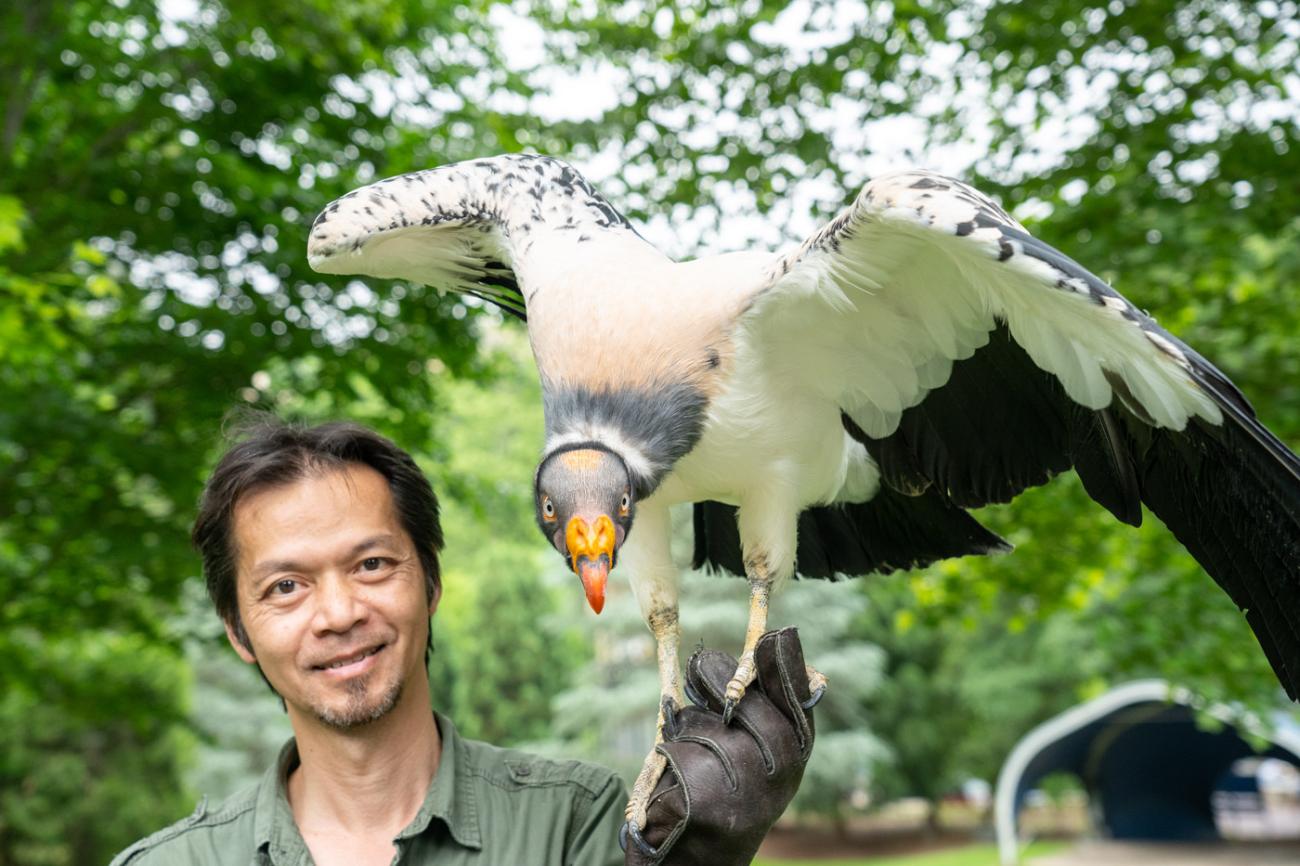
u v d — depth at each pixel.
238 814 2.37
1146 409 2.21
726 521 3.08
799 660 2.37
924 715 27.77
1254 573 2.17
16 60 7.31
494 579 27.52
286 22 7.38
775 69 6.39
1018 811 24.30
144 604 9.44
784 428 2.58
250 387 7.95
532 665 26.95
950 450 2.67
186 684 16.73
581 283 2.65
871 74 6.35
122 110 7.78
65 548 8.30
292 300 7.91
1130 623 8.02
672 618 2.68
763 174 6.36
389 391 8.34
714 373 2.52
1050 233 6.68
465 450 30.91
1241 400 2.02
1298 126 6.28
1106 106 6.56
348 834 2.33
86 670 10.10
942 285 2.39
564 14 6.86
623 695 21.58
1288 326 6.98
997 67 6.63
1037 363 2.38
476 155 7.27
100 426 7.51
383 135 8.27
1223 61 6.19
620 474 2.43
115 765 16.81
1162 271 6.60
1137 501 2.37
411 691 2.37
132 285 7.99
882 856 26.97
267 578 2.28
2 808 15.92
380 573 2.31
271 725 21.78
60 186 7.72
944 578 8.57
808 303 2.46
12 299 6.12
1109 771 28.41
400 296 7.93
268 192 7.30
